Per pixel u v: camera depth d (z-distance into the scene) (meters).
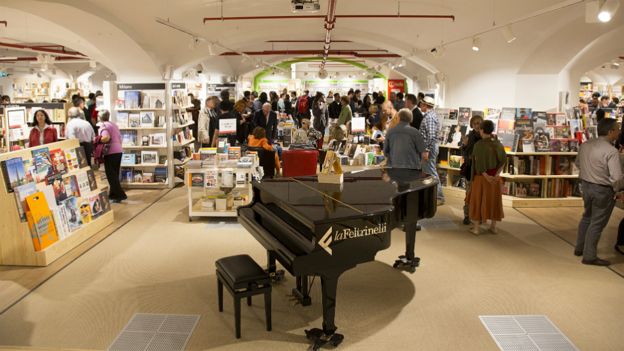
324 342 3.69
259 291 3.85
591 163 5.39
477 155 6.49
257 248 6.03
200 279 5.04
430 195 5.02
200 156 7.19
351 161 9.66
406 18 10.66
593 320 4.19
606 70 22.95
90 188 6.76
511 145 8.16
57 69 21.86
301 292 4.57
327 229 3.49
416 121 8.71
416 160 6.66
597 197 5.37
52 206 5.77
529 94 11.26
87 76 22.91
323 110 14.88
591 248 5.49
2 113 9.39
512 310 4.36
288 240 3.82
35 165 5.65
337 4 9.91
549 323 4.12
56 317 4.20
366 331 3.96
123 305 4.43
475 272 5.27
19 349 3.67
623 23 9.33
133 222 7.22
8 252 5.38
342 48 20.39
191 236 6.52
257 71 26.42
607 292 4.77
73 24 8.97
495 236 6.61
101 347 3.71
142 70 10.73
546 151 8.17
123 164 9.95
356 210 3.76
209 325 4.05
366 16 10.27
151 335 3.89
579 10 8.99
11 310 4.34
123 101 9.96
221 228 6.89
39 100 20.27
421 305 4.44
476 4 9.38
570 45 10.23
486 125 6.42
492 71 11.30
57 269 5.31
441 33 11.28
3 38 14.73
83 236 6.26
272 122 10.31
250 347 3.71
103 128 8.34
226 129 8.67
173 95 10.88
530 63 10.94
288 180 5.09
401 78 25.38
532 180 8.65
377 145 9.65
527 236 6.62
